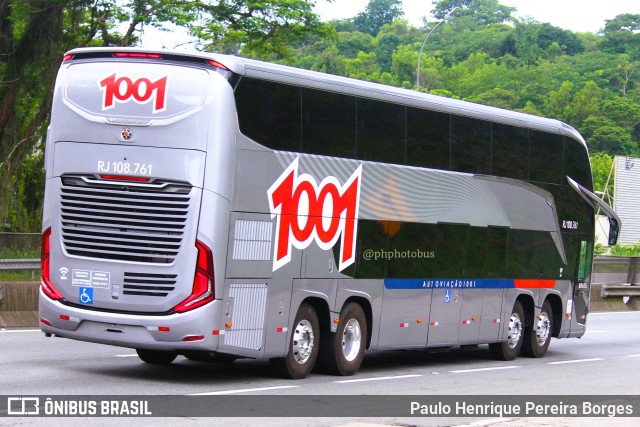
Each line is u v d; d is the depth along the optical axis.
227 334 14.62
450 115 19.34
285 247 15.48
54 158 15.13
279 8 42.97
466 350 23.91
